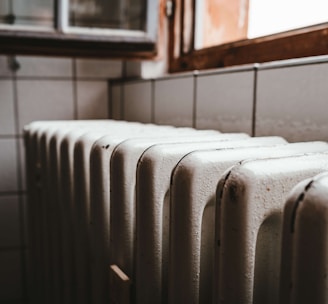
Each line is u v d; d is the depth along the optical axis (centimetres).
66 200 85
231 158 48
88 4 146
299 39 77
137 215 56
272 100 77
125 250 62
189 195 47
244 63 94
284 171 41
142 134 74
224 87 91
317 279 33
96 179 69
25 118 147
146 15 129
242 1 122
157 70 135
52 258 100
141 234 55
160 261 56
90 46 128
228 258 41
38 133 105
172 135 71
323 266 33
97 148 68
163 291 58
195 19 124
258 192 40
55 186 92
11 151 148
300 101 70
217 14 125
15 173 150
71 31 126
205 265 52
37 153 107
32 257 120
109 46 128
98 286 72
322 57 65
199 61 115
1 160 148
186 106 106
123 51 129
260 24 108
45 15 142
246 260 40
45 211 101
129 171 60
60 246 94
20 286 157
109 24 148
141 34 129
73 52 129
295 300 35
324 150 54
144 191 54
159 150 53
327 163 44
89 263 79
